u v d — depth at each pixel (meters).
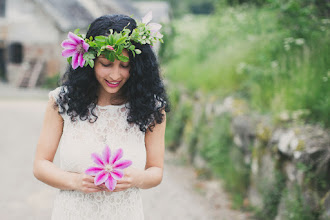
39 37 18.95
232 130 4.46
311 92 3.54
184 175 5.28
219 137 4.72
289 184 3.14
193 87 6.42
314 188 2.82
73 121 1.68
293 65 4.01
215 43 7.45
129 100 1.73
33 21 19.05
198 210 4.00
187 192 4.56
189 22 8.63
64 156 1.69
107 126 1.70
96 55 1.60
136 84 1.69
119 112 1.73
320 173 2.81
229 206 4.05
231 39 6.66
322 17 4.03
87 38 1.66
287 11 3.99
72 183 1.63
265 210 3.47
